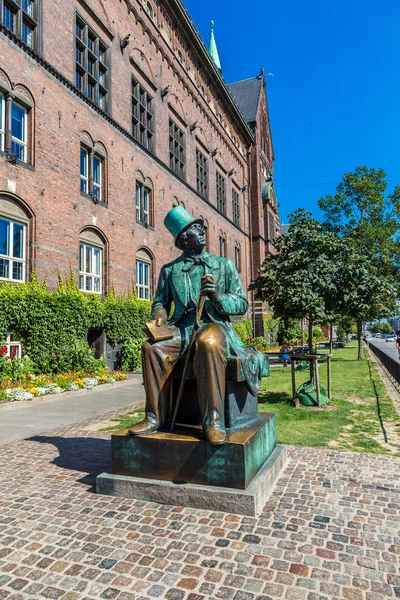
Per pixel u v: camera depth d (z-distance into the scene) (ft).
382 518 10.93
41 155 46.37
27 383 37.86
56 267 47.65
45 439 20.74
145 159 70.54
